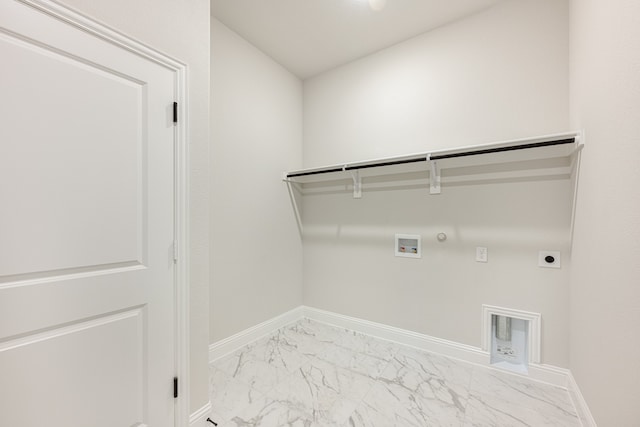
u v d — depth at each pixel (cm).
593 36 135
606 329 121
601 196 126
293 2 201
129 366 121
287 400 169
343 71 283
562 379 181
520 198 196
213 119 218
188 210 143
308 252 308
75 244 106
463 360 215
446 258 224
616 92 110
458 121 219
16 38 92
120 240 118
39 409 97
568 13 180
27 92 94
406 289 244
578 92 159
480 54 210
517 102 196
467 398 171
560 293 183
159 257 131
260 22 223
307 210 309
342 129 283
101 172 112
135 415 123
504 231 202
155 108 130
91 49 109
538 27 189
